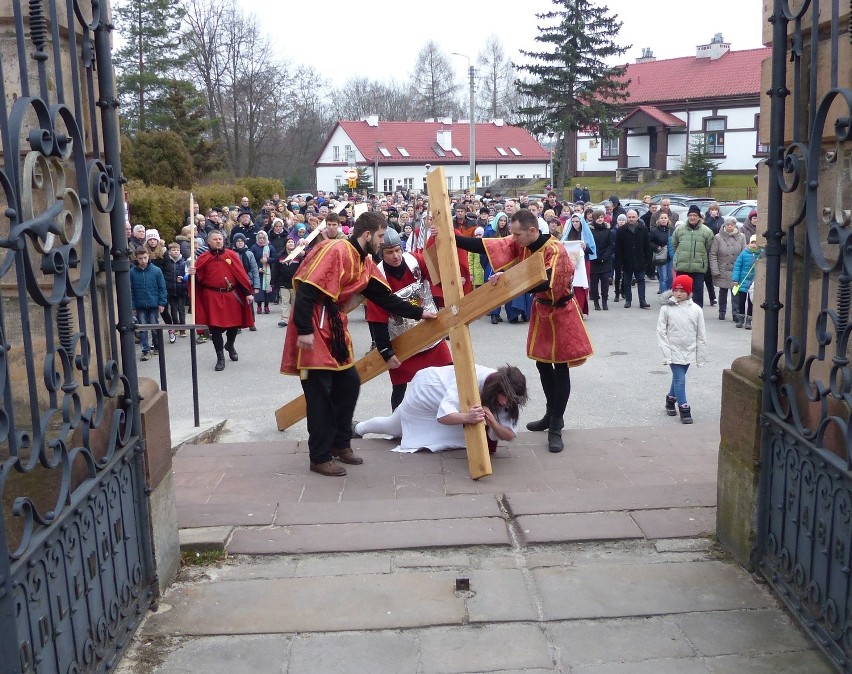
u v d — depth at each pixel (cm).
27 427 313
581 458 567
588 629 333
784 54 347
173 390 941
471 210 1739
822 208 330
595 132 4594
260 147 4819
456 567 387
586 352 577
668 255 1534
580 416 786
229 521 434
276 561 397
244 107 4575
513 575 378
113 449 315
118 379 327
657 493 465
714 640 323
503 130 6231
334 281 507
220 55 4472
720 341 1161
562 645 322
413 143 5916
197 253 1428
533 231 568
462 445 583
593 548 405
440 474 536
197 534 414
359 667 311
